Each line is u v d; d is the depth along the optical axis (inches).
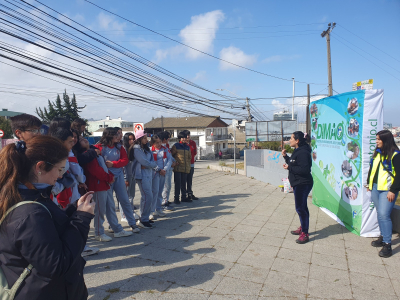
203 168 649.0
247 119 1215.6
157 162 235.3
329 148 231.6
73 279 63.9
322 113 245.3
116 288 125.7
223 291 124.3
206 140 1875.0
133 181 233.6
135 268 144.9
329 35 774.5
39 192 61.6
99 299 117.2
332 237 189.0
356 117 188.1
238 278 135.4
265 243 179.5
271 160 541.3
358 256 160.1
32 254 54.7
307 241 180.7
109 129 186.9
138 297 119.1
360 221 188.7
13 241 55.1
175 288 126.3
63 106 1392.7
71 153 142.2
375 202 167.6
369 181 171.9
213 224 217.3
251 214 243.6
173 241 182.7
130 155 205.2
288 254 163.0
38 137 63.8
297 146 183.0
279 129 1114.7
